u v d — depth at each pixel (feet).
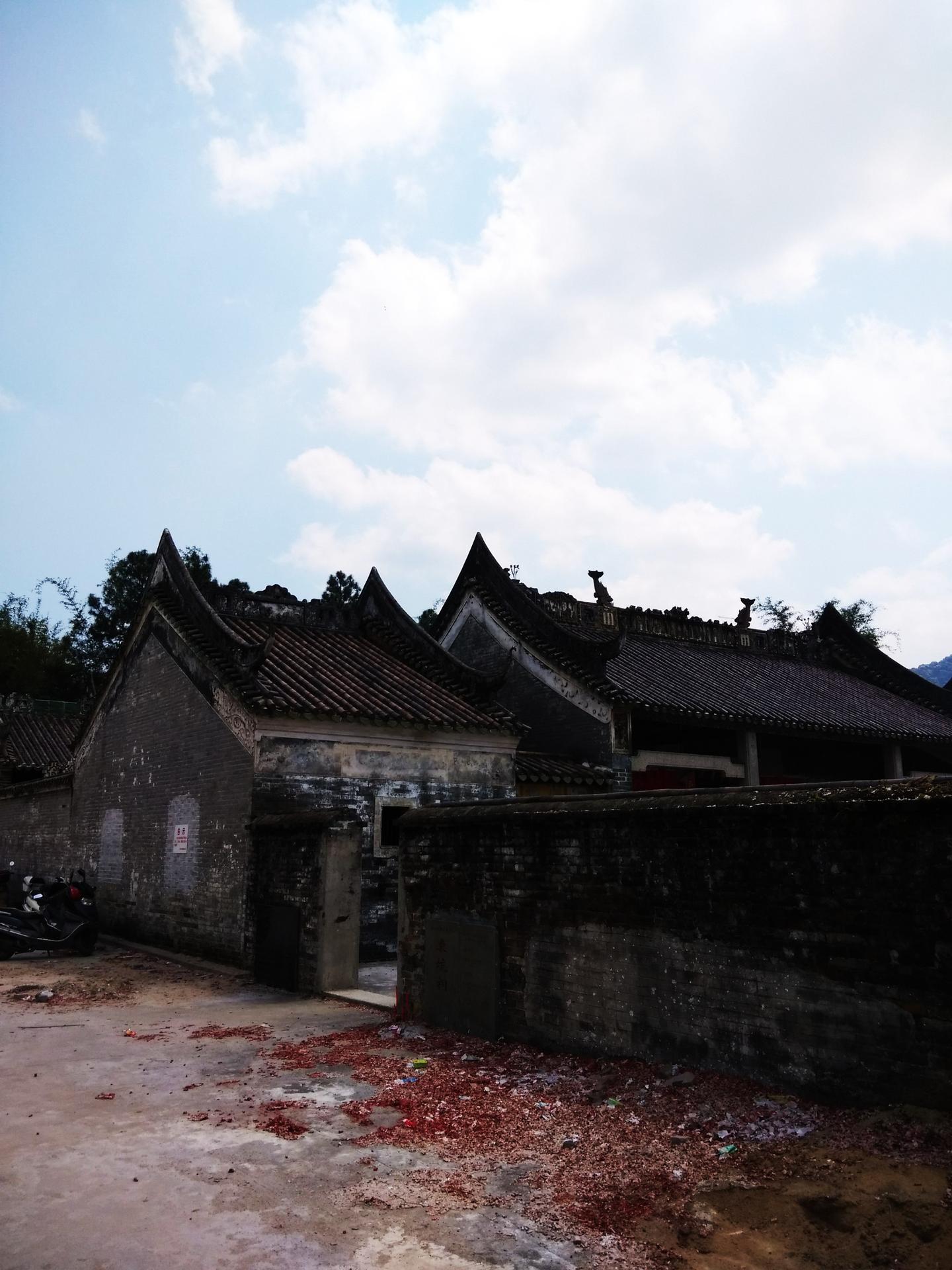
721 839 20.62
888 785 17.70
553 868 25.00
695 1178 15.79
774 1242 13.61
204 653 48.55
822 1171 15.25
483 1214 14.92
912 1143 15.57
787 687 79.10
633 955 22.36
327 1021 30.78
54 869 70.38
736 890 20.17
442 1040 26.84
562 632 67.51
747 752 67.10
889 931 17.31
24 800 79.77
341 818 37.52
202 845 47.24
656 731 72.64
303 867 38.01
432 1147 17.97
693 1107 18.86
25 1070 24.29
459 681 56.18
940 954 16.51
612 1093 20.49
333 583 159.74
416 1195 15.66
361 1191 15.79
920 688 87.66
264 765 43.62
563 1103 20.44
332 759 46.01
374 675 55.06
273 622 59.52
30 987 38.01
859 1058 17.51
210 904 45.57
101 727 63.98
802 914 18.81
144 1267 13.01
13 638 142.92
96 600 153.28
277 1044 27.20
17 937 47.01
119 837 58.29
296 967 37.35
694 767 65.98
